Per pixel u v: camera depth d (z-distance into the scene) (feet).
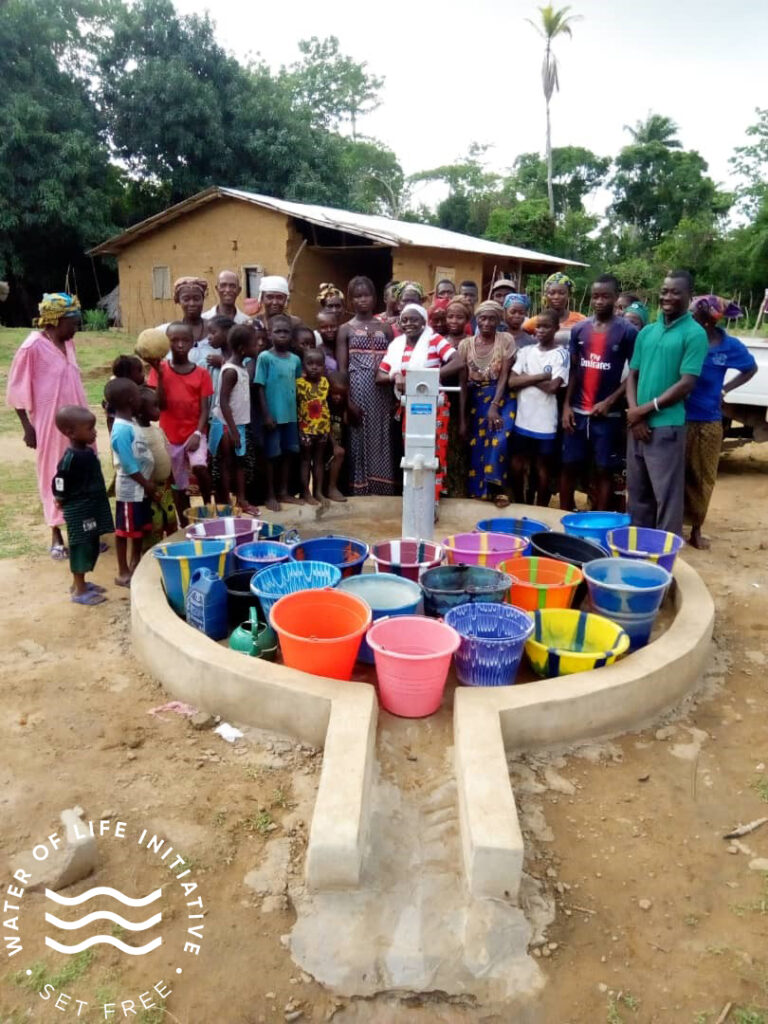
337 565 13.16
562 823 8.44
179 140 72.38
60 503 13.39
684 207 124.47
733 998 6.46
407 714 9.96
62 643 12.37
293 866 7.68
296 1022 6.26
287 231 52.70
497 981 6.58
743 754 9.78
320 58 116.88
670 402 15.08
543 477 18.21
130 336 58.75
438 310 18.67
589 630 11.37
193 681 10.43
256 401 16.67
